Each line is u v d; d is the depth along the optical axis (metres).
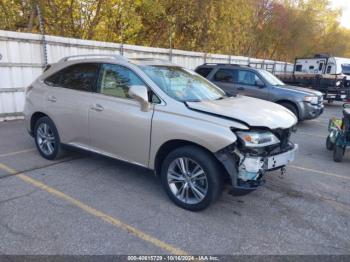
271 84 9.46
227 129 3.38
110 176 4.70
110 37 12.97
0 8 10.25
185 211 3.75
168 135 3.69
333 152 6.45
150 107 3.88
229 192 3.61
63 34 11.69
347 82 14.46
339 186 4.76
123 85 4.21
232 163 3.39
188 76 4.75
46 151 5.31
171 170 3.84
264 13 25.75
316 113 9.30
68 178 4.59
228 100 4.37
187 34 16.25
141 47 11.70
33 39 8.48
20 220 3.42
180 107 3.73
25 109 5.51
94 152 4.58
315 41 35.06
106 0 11.70
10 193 4.05
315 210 3.94
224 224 3.51
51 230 3.25
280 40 29.66
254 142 3.39
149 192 4.21
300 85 15.60
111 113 4.19
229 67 10.06
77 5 11.59
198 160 3.55
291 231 3.44
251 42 24.25
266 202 4.09
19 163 5.13
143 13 13.64
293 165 5.68
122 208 3.76
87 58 4.73
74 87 4.79
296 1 29.67
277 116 3.91
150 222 3.48
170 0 14.18
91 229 3.30
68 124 4.79
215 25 15.99
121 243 3.09
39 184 4.35
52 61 9.00
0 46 7.88
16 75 8.32
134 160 4.13
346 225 3.61
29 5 10.43
